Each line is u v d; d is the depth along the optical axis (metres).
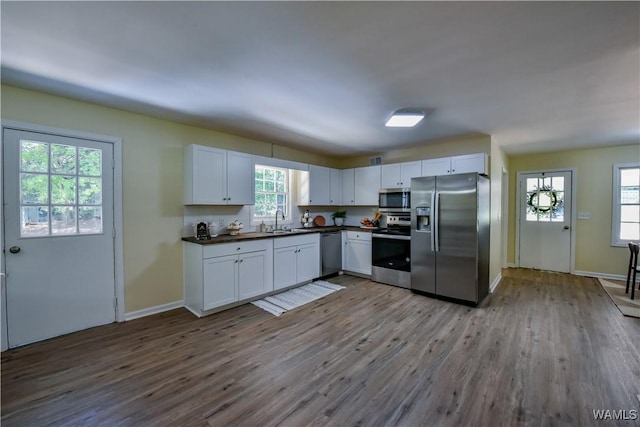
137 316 3.15
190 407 1.77
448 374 2.12
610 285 4.45
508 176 5.71
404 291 4.13
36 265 2.56
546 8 1.45
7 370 2.14
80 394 1.88
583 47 1.81
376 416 1.70
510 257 5.78
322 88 2.44
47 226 2.61
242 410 1.74
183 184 3.51
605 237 4.92
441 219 3.76
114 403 1.80
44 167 2.58
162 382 2.01
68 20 1.55
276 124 3.51
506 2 1.40
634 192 4.71
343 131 3.80
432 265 3.85
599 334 2.76
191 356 2.36
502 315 3.25
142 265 3.19
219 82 2.33
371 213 5.44
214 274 3.25
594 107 2.87
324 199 5.24
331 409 1.76
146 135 3.20
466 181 3.57
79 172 2.77
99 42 1.77
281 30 1.65
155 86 2.41
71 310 2.75
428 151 4.66
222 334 2.77
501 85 2.37
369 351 2.45
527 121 3.34
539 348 2.50
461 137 4.12
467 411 1.74
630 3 1.40
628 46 1.79
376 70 2.13
